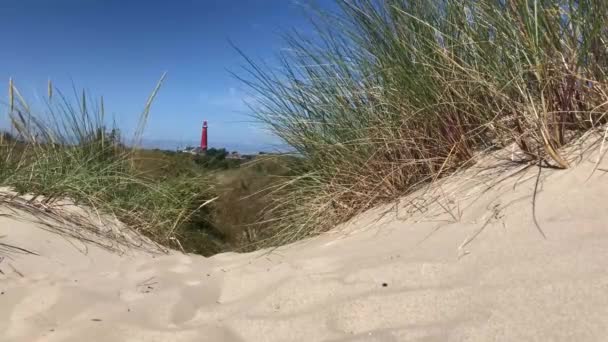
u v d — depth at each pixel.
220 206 5.10
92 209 3.82
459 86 2.92
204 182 5.11
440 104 2.97
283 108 3.98
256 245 4.20
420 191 2.92
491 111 2.78
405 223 2.59
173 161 5.20
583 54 2.27
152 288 2.49
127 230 3.80
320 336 1.69
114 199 4.15
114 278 2.70
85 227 3.53
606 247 1.65
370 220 2.97
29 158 4.12
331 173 3.72
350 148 3.55
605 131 2.11
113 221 3.82
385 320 1.67
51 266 2.87
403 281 1.89
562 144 2.33
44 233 3.20
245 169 5.52
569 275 1.56
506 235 1.95
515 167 2.44
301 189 3.94
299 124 3.95
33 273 2.75
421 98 3.08
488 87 2.59
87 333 1.96
